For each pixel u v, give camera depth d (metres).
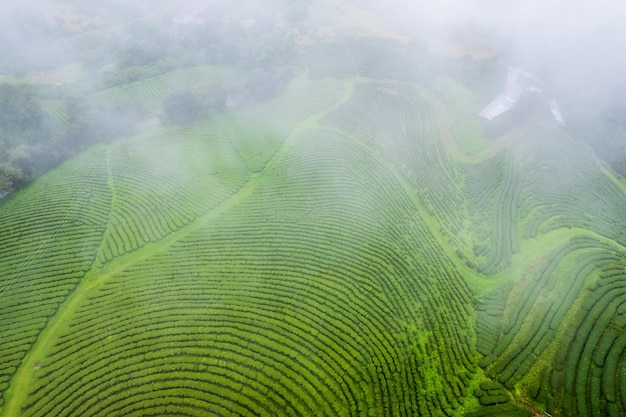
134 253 75.44
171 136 107.81
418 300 66.44
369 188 89.44
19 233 78.00
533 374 56.53
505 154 98.50
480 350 59.91
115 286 69.25
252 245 76.19
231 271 71.00
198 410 52.41
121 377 55.91
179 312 64.19
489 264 73.19
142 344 59.81
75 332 62.28
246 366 57.00
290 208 84.69
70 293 68.31
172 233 79.50
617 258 71.94
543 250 75.00
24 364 58.44
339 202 85.56
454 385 55.53
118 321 63.28
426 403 53.78
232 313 63.66
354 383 55.25
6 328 62.56
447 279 70.62
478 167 96.75
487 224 81.31
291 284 68.31
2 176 86.44
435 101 121.75
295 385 54.72
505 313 65.56
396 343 60.16
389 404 53.38
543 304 65.38
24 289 68.06
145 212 83.38
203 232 79.56
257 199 87.81
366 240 76.56
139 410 52.72
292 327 61.47
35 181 92.00
